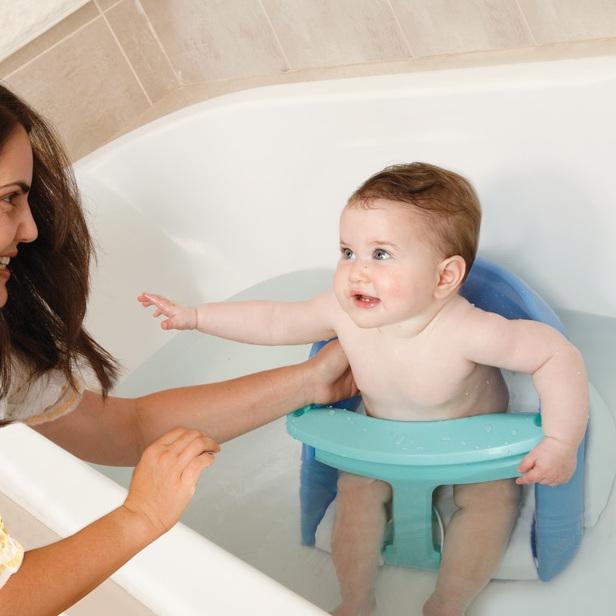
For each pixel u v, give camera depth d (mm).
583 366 1035
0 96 805
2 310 958
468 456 1006
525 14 1382
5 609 594
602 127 1202
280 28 1698
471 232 1043
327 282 1549
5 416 977
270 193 1576
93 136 1850
